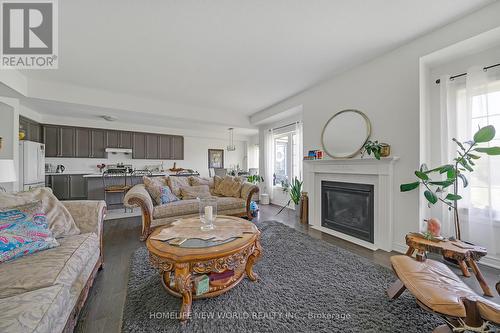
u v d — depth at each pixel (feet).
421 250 6.13
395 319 4.57
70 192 18.02
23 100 11.27
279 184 18.49
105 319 4.68
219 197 13.28
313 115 12.09
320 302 5.13
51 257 4.37
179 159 23.79
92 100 12.25
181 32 7.18
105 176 15.61
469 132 7.20
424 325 4.40
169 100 14.53
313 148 12.10
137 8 6.03
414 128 7.76
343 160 9.77
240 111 17.54
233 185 13.75
